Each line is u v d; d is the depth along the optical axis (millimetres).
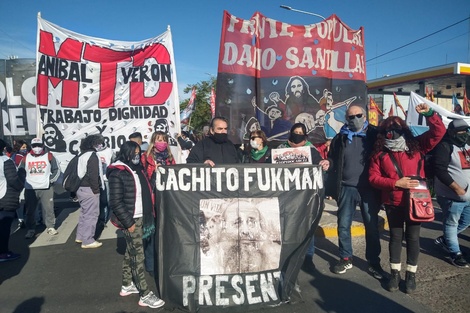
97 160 5879
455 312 3570
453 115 7090
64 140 6184
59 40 6117
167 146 4676
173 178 3729
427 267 4695
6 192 5133
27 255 5574
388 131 4031
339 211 4602
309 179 3990
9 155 8312
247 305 3617
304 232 3898
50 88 6051
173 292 3594
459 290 4035
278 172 3928
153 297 3771
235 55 5551
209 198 3754
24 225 7246
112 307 3826
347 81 5988
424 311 3605
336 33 5914
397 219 4055
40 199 6676
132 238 3709
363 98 6055
